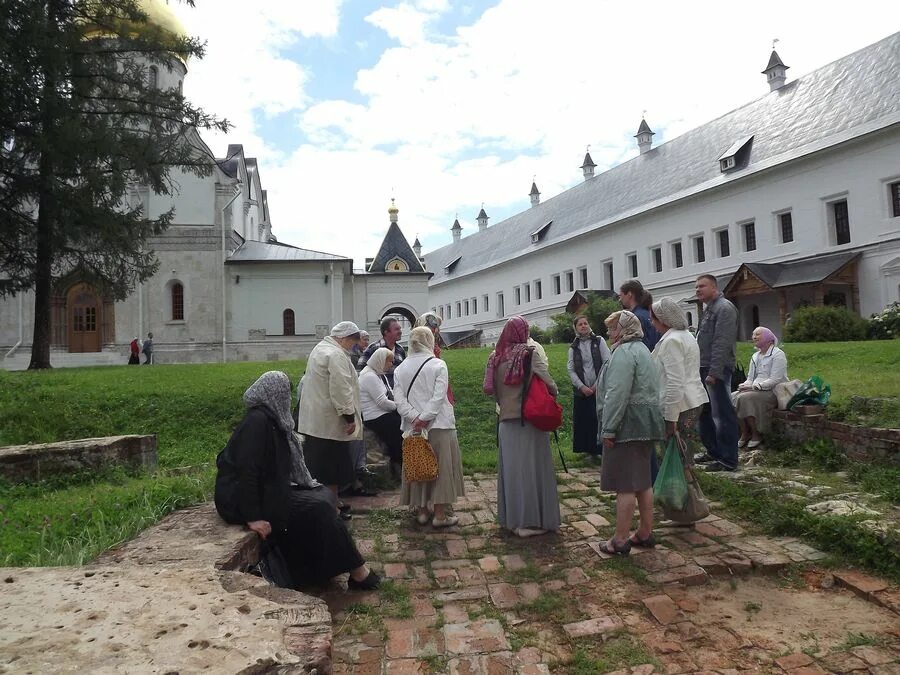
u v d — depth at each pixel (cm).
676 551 486
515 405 544
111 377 1480
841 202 3331
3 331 3219
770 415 830
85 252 1922
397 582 454
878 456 666
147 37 1962
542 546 518
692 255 4225
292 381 1352
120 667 211
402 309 3900
